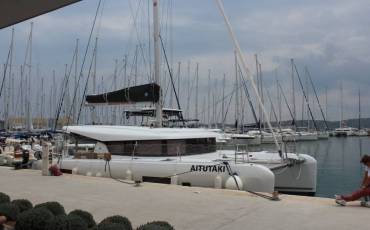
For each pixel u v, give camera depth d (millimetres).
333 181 24797
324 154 46938
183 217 9336
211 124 57531
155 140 15836
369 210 9539
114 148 16406
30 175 16234
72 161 16875
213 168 14047
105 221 6988
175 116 22578
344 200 10117
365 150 52594
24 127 57344
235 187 13430
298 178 15398
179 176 14500
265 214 9461
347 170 30391
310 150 53469
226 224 8703
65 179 15109
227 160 14711
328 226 8289
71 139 18141
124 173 15477
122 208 10328
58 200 11344
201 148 16344
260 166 13609
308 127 71188
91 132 16859
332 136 86812
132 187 13242
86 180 14828
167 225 6648
